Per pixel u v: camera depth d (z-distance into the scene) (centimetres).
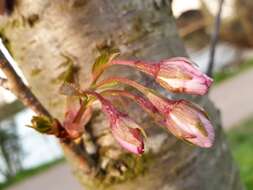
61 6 17
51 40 17
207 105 19
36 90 18
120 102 17
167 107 14
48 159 146
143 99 14
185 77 14
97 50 17
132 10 17
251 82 178
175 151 18
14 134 136
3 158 138
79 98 15
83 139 17
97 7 17
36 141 142
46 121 15
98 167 18
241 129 125
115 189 18
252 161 96
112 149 18
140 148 14
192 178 19
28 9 17
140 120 17
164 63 14
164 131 18
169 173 18
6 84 15
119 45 17
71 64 17
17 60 18
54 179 130
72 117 15
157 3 18
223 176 20
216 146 20
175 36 19
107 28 17
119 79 15
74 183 122
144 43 17
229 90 175
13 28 17
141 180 18
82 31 17
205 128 14
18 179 138
